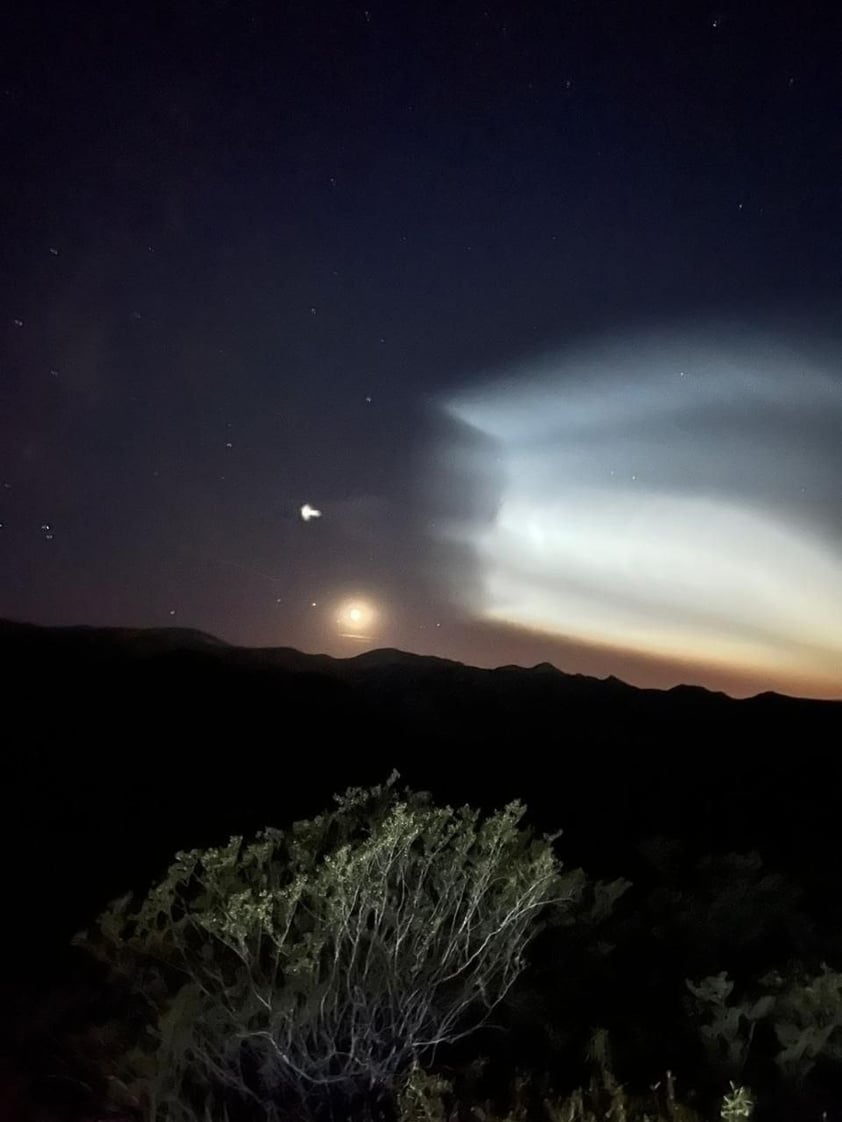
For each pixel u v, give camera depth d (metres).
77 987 3.35
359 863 2.83
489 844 3.07
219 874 3.12
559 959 3.36
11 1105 2.71
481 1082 2.82
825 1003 2.95
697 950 3.52
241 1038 2.66
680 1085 2.81
